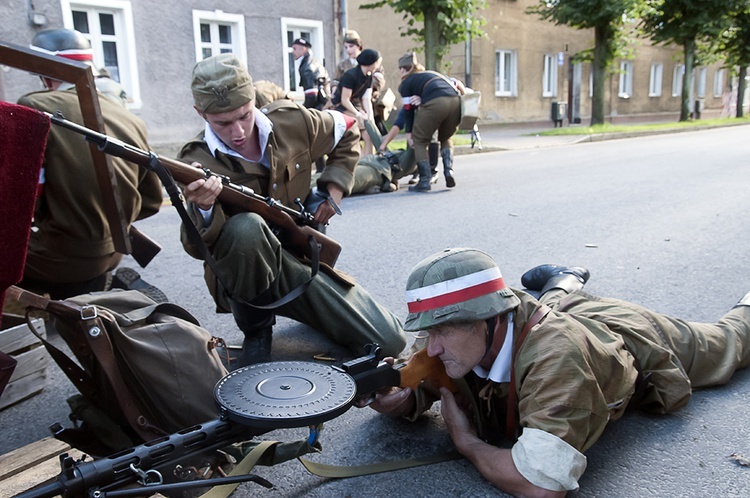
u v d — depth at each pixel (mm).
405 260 5102
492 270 2154
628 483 2217
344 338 3166
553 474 1971
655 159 11750
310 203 3279
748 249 5215
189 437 1793
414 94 8344
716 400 2783
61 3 10141
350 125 3379
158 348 2193
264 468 2365
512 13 23969
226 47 12688
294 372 2023
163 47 11547
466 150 14352
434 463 2355
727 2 24203
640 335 2555
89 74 2414
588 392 2066
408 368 2268
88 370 2203
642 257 5039
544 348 2113
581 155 13055
